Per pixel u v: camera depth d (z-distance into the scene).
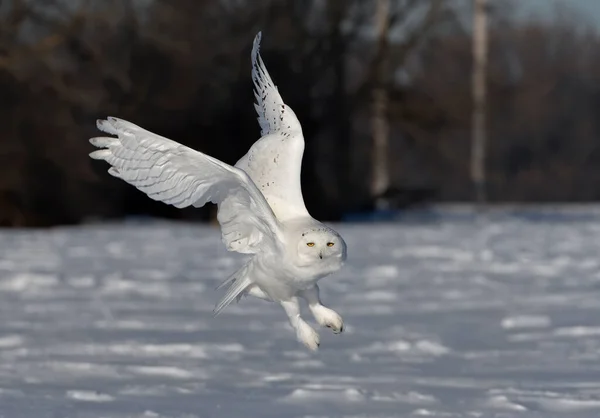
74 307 13.76
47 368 9.66
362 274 17.52
